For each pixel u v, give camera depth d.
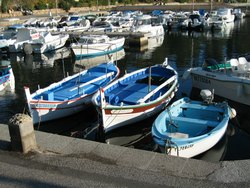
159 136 9.12
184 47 32.25
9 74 18.66
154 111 12.78
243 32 41.44
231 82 14.59
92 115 14.34
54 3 71.12
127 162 6.61
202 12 53.62
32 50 30.48
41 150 7.23
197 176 6.04
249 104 14.38
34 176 6.25
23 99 16.91
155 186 5.79
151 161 6.61
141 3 89.06
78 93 14.06
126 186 5.81
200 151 9.45
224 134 10.66
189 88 17.70
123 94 13.41
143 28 37.06
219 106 11.45
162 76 16.09
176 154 8.78
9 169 6.52
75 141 7.60
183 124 10.41
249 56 17.30
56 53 31.05
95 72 17.58
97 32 36.97
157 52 30.11
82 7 75.75
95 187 5.82
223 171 6.16
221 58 26.38
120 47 30.72
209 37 38.19
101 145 7.37
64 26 42.06
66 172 6.34
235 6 74.88
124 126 12.06
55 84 14.68
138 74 16.25
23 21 52.91
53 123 13.19
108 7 78.88
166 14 52.91
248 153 10.49
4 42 30.64
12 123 6.99
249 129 12.48
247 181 5.84
